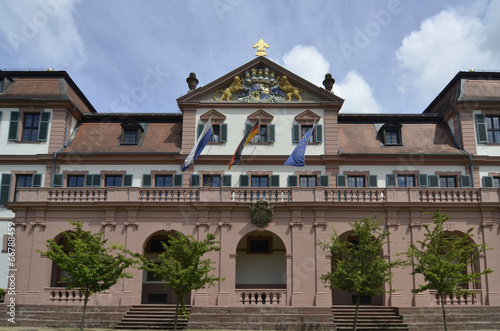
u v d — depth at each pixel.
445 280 21.00
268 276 30.05
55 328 24.00
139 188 27.06
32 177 32.62
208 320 24.30
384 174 32.78
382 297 26.08
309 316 24.39
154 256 30.22
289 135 33.66
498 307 24.98
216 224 26.41
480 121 33.62
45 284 25.78
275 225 26.33
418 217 26.27
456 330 23.84
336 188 26.88
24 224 26.45
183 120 33.75
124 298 25.23
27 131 34.06
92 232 26.48
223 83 34.47
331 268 25.56
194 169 32.97
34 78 35.50
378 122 36.06
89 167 33.06
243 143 29.81
